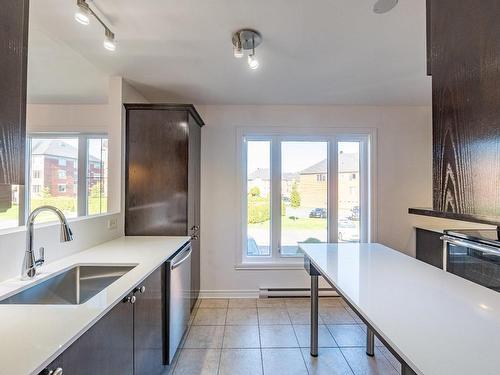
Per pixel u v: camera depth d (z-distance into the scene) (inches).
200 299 138.6
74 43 83.5
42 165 143.9
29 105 140.8
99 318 43.8
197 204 133.0
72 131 142.1
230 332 107.3
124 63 96.7
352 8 67.3
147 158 112.8
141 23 73.2
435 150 23.9
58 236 73.8
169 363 82.2
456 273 108.0
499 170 17.5
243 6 66.5
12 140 34.6
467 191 20.2
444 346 37.3
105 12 68.2
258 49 87.0
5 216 102.0
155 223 112.9
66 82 114.0
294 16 70.5
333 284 63.6
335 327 111.7
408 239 144.6
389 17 71.0
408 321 44.4
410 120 145.0
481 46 19.0
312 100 135.6
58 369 34.4
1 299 49.9
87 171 145.5
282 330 109.0
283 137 146.8
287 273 142.3
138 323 62.1
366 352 94.3
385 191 144.6
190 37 80.2
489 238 97.8
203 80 111.5
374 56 91.9
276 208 146.0
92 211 145.3
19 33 35.4
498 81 17.5
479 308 49.2
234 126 141.7
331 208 147.0
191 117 118.4
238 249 141.2
